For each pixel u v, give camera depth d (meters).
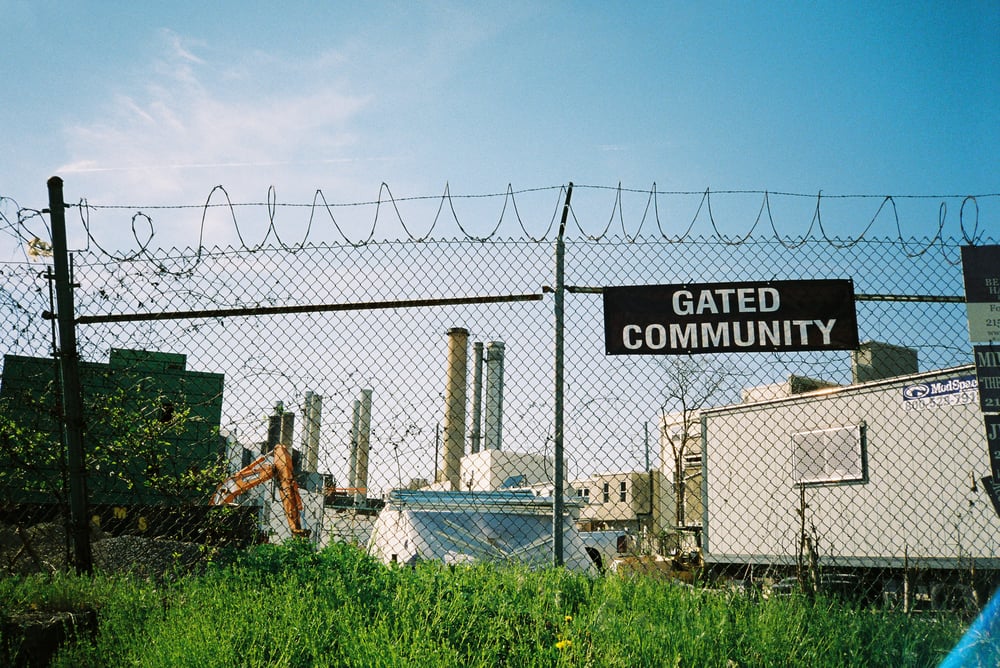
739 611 4.21
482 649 3.55
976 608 4.82
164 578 5.09
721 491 14.73
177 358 5.82
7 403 5.31
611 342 5.31
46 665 3.93
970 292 5.36
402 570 4.83
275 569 4.84
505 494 6.78
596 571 5.43
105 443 5.48
